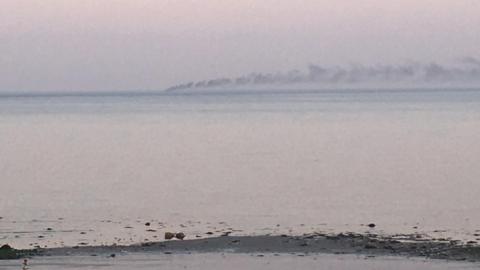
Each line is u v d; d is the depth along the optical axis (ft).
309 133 345.10
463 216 122.52
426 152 246.06
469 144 274.16
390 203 138.21
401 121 423.64
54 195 152.66
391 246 93.76
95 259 85.66
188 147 279.28
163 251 90.63
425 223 115.34
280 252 90.12
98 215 125.49
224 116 529.45
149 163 221.46
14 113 629.10
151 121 467.93
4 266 81.56
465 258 85.71
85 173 195.52
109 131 375.45
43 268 80.84
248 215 124.88
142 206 136.36
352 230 109.09
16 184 172.14
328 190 157.79
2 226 114.01
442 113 509.76
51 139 326.03
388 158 228.22
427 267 80.89
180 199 145.48
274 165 211.82
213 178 182.09
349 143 288.30
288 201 141.69
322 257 87.04
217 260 85.30
